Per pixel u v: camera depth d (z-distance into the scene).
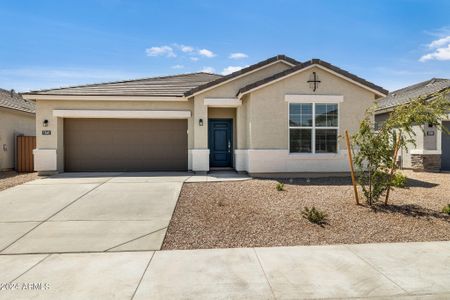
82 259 5.07
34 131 19.28
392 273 4.55
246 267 4.77
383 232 6.34
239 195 9.13
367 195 8.12
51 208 7.92
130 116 13.55
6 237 6.04
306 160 12.35
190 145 13.80
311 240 5.96
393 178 8.22
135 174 13.09
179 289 4.08
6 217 7.24
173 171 14.27
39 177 12.77
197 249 5.54
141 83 16.00
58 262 4.95
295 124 12.39
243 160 13.29
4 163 16.05
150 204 8.23
